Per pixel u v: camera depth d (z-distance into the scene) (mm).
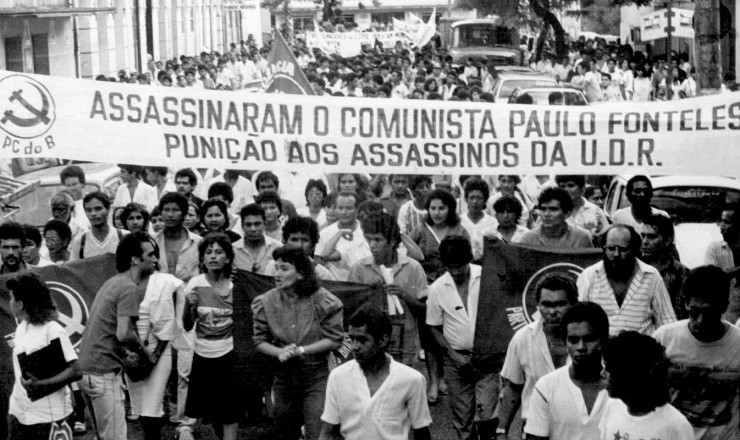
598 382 7344
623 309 9094
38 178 17203
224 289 10688
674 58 39156
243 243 11914
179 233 12180
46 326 9133
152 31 61219
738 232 11148
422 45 59500
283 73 12977
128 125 10578
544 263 10000
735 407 7820
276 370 9797
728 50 40688
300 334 9555
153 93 10578
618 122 10531
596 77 38125
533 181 16656
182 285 10609
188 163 10633
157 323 10414
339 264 12289
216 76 45188
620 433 6645
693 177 15273
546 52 45531
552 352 8477
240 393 10516
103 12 43875
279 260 9547
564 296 8297
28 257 11531
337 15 74125
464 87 29781
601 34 58688
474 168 10656
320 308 9594
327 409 7902
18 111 10469
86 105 10523
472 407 10422
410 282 11328
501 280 10023
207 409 10656
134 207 12508
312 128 10656
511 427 11188
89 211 12250
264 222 11969
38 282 9117
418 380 7824
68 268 10820
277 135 10656
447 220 12570
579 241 11234
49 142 10523
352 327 7727
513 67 44000
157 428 10492
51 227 12250
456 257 10344
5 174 17516
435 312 10523
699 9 17969
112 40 48969
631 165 10547
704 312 7613
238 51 61594
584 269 9805
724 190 15000
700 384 7820
